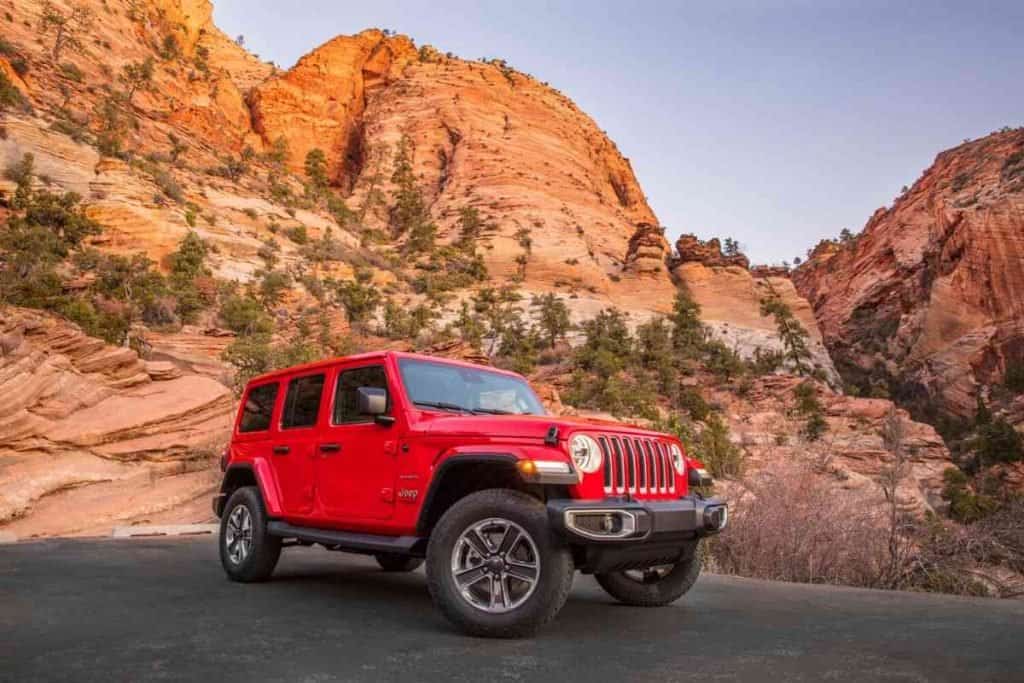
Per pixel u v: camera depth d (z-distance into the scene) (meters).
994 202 179.62
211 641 4.32
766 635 4.70
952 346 171.62
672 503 4.93
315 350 59.50
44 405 17.64
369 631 4.66
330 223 173.00
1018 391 151.00
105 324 59.25
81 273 92.50
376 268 155.88
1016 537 8.80
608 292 179.88
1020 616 5.52
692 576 5.79
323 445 5.94
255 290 118.19
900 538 9.19
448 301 147.38
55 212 100.50
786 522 9.12
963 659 4.03
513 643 4.34
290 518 6.23
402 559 7.83
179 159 163.62
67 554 8.87
